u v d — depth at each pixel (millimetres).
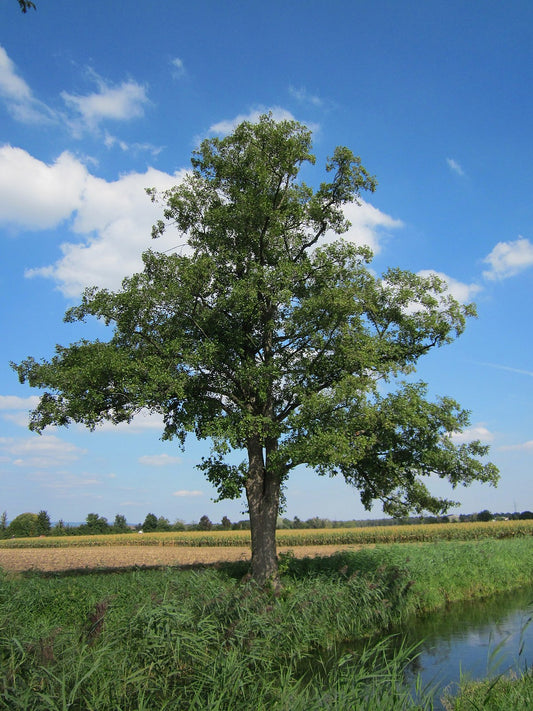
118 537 71438
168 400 18188
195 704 7480
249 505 18781
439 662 11898
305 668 11398
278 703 7211
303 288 19562
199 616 11359
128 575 18594
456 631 15203
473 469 17391
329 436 15227
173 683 9008
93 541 71438
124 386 16719
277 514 18750
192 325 18828
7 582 15875
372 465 18906
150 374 16625
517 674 9461
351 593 15812
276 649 11453
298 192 20406
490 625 15922
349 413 16094
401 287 19141
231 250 19562
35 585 15117
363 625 15367
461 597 20859
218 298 18562
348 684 7105
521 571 26500
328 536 58156
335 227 21125
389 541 57781
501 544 32656
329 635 14062
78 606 13336
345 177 20172
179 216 20953
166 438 18953
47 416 18188
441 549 28062
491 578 23781
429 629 15570
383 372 17156
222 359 18828
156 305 18062
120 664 8391
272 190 20109
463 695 7672
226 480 17484
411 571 20469
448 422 17453
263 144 19641
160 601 10930
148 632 9539
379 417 16266
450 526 63875
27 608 13172
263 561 17844
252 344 19531
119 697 7445
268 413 18797
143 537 70750
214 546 65000
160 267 18953
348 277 18594
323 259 18812
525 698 7004
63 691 6492
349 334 17203
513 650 12750
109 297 18344
